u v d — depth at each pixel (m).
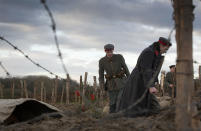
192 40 3.62
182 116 3.41
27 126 5.21
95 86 13.55
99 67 7.48
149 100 5.59
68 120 5.36
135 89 5.69
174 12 3.68
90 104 4.38
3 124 5.53
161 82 13.12
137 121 4.20
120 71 7.30
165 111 4.96
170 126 3.88
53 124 5.26
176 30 3.65
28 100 6.06
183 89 3.53
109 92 7.38
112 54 7.26
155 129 4.14
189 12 3.60
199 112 3.72
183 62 3.56
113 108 7.31
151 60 5.57
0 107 5.78
